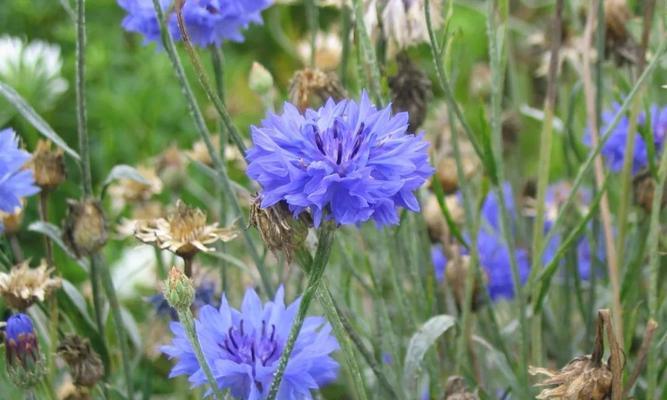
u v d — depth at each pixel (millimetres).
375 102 445
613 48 502
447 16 439
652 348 431
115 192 541
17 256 472
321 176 354
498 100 441
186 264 419
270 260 556
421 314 496
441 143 580
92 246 445
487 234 546
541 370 384
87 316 458
